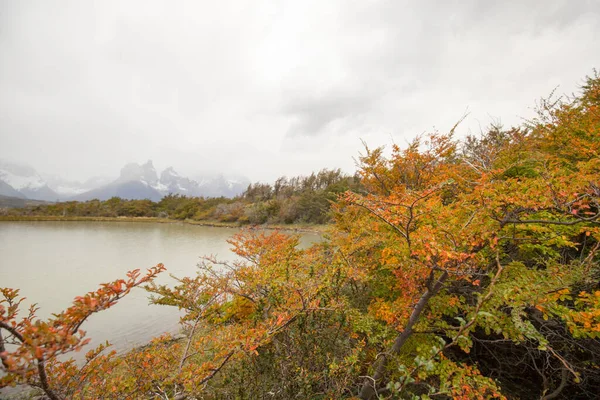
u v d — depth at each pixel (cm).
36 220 7294
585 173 370
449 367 374
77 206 8725
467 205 412
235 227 6075
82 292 1655
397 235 517
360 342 432
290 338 394
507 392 533
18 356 149
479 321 385
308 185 7138
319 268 529
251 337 328
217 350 393
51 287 1738
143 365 327
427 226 392
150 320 1248
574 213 318
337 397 341
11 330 173
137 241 3816
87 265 2339
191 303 448
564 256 531
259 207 5809
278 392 355
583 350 455
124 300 1506
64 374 243
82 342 160
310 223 4619
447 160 812
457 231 368
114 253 2902
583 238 543
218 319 520
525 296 314
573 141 580
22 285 1770
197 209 8319
